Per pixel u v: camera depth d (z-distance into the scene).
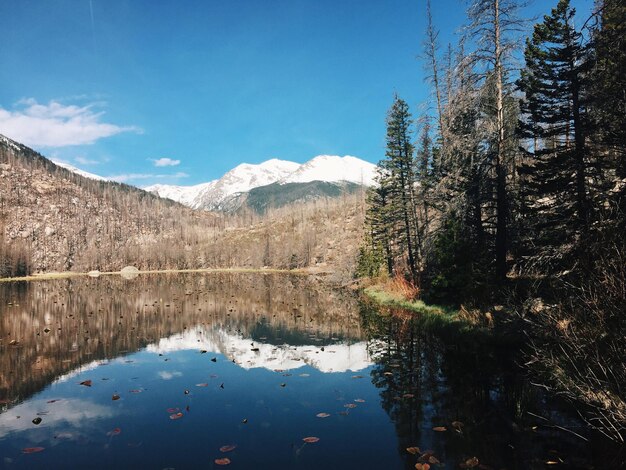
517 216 16.38
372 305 21.69
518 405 6.17
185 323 16.64
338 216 124.69
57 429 5.82
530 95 13.90
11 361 10.16
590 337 6.57
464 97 14.48
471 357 9.59
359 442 5.31
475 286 14.65
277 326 15.74
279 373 8.91
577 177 12.30
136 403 6.96
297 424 5.96
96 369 9.38
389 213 31.83
